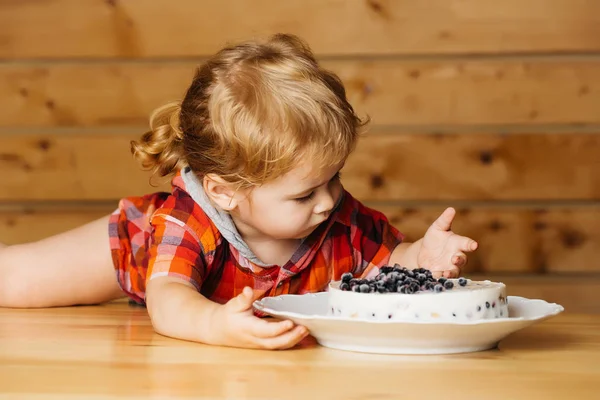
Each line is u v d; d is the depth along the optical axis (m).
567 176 3.21
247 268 1.75
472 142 3.22
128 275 1.97
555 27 3.17
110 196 3.27
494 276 3.28
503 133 3.21
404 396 1.12
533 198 3.23
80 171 3.28
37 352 1.39
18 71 3.29
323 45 3.21
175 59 3.31
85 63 3.32
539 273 3.26
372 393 1.13
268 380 1.20
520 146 3.21
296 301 1.55
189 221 1.69
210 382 1.19
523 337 1.53
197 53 3.24
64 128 3.35
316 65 1.69
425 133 3.23
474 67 3.20
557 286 3.21
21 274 1.96
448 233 1.72
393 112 3.23
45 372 1.25
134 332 1.58
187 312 1.48
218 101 1.62
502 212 3.25
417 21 3.20
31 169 3.29
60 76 3.29
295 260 1.77
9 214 3.32
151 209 1.99
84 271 1.98
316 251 1.79
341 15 3.21
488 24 3.19
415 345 1.35
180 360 1.33
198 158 1.67
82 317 1.79
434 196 3.23
